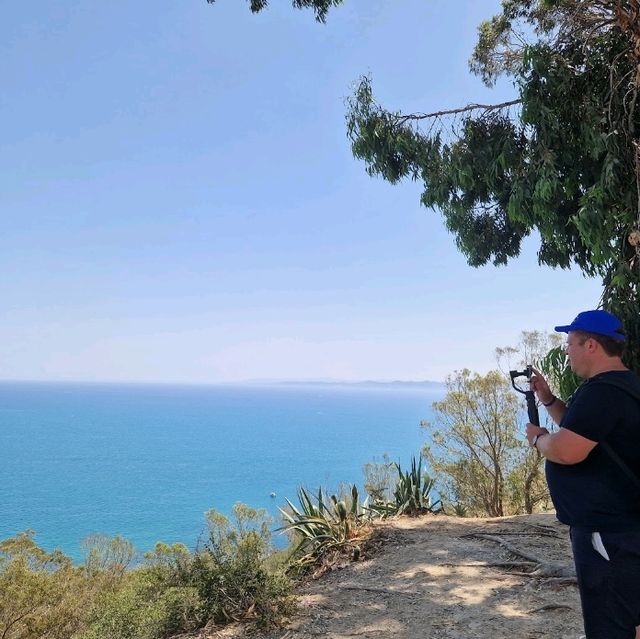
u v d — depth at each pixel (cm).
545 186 677
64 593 1416
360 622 477
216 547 561
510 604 485
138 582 593
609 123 681
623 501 221
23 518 7600
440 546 697
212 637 468
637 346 602
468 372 1493
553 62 707
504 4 977
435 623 456
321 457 15912
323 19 834
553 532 718
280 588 514
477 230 922
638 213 621
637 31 638
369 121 862
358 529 800
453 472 1480
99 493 9831
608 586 221
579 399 230
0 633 1293
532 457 1459
